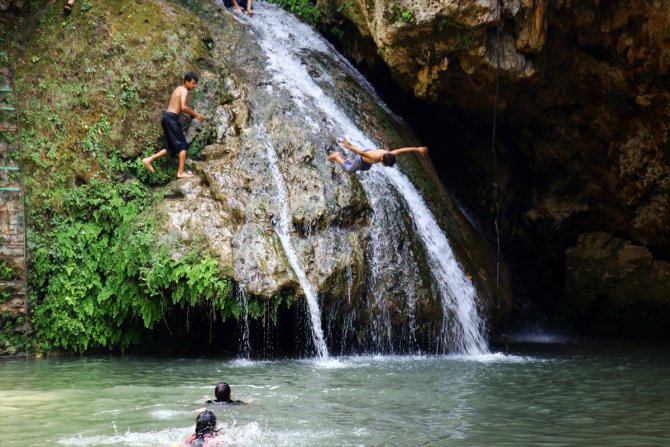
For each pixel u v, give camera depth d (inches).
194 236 496.1
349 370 447.8
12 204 526.0
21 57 585.6
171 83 568.1
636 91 618.5
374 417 316.2
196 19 616.7
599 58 621.3
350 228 526.0
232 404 341.7
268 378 417.7
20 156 544.1
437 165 767.1
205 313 525.0
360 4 593.3
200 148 557.6
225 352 530.0
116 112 554.9
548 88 655.1
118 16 592.1
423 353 530.3
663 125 631.2
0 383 401.7
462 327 544.7
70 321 508.4
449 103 691.4
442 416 319.6
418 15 531.5
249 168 533.0
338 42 730.2
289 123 565.9
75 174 542.3
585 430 297.4
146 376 424.8
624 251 711.1
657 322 715.4
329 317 502.0
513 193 744.3
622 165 675.4
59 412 325.4
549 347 592.4
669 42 572.1
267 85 606.2
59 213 530.9
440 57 567.8
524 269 762.8
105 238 516.4
